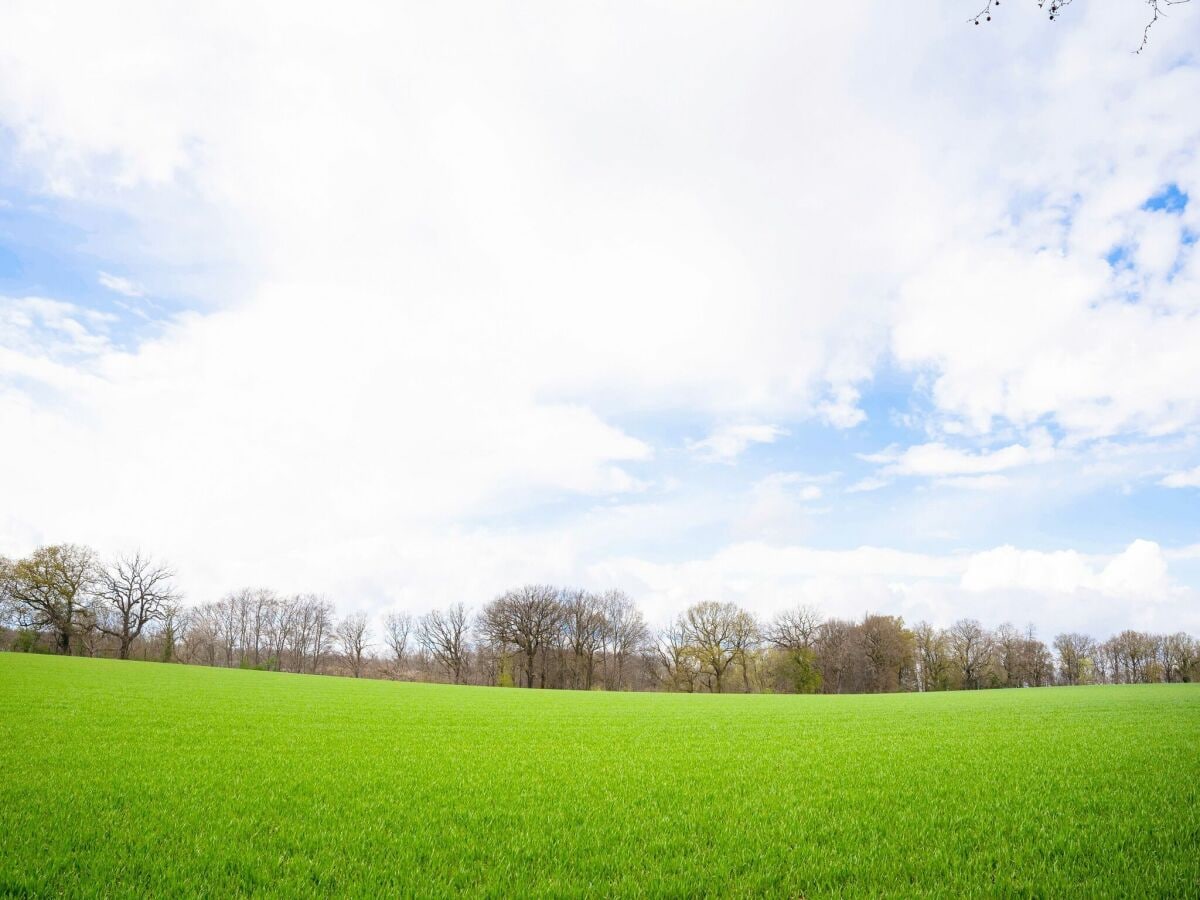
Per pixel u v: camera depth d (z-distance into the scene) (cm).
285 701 3012
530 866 703
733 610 10756
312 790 1052
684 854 750
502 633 10575
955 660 11662
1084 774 1185
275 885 631
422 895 610
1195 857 692
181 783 1065
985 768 1287
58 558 9112
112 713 2098
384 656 13075
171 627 10294
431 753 1506
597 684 11412
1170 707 2870
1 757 1258
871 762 1402
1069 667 13012
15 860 670
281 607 12825
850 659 10806
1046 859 704
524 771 1280
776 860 717
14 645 8756
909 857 719
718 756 1514
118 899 592
